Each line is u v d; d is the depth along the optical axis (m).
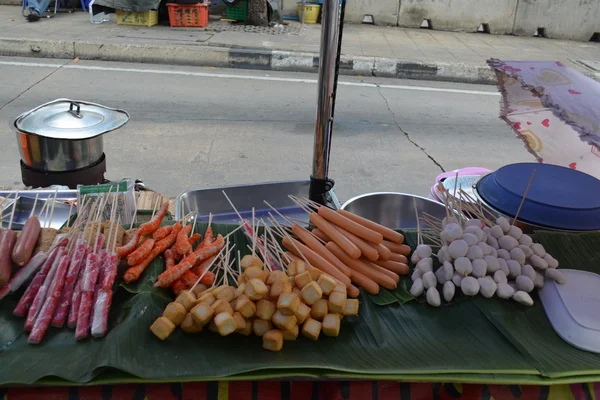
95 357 1.45
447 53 9.72
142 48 8.50
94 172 3.27
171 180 4.62
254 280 1.60
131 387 1.53
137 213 2.53
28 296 1.64
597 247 2.21
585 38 11.88
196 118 6.16
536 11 11.61
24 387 1.45
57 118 3.16
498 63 2.63
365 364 1.54
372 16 11.75
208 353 1.55
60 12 11.14
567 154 3.01
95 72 7.75
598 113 2.20
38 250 1.79
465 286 1.88
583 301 1.88
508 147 5.97
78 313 1.57
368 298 1.89
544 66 2.60
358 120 6.53
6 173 4.52
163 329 1.54
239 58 8.66
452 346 1.69
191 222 2.26
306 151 5.44
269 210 3.07
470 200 2.46
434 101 7.64
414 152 5.65
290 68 8.80
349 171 5.06
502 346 1.71
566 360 1.64
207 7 10.48
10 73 7.36
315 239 2.03
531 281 1.93
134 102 6.54
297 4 11.88
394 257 2.06
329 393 1.62
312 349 1.62
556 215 2.22
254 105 6.81
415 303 1.90
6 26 9.34
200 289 1.78
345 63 8.77
